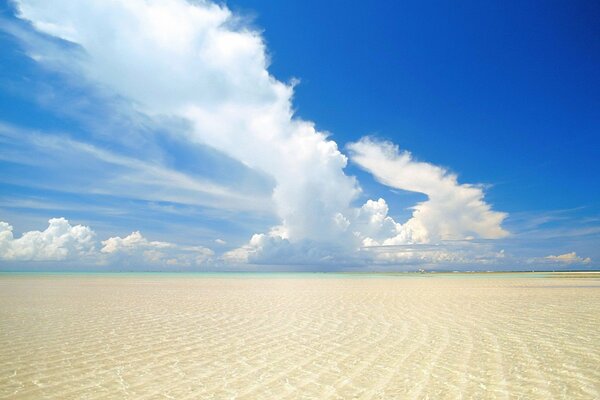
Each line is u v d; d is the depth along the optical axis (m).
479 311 16.44
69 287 31.94
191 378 7.25
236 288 32.22
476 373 7.53
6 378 7.19
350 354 9.09
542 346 9.80
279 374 7.51
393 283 43.44
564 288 31.61
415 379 7.17
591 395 6.31
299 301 20.75
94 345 9.95
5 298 21.67
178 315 15.30
